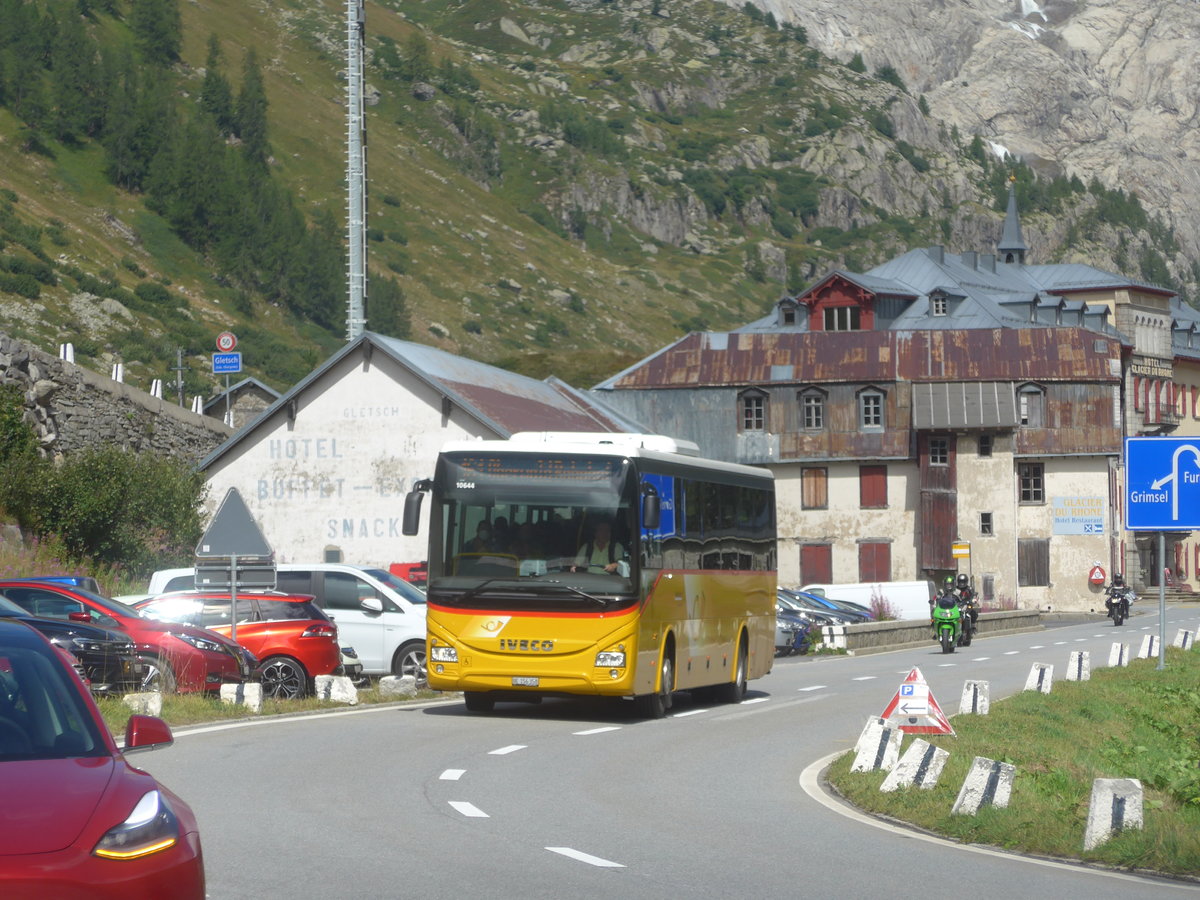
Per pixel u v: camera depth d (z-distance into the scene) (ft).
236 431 214.69
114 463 151.84
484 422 194.70
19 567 126.11
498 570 78.23
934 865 41.01
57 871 24.06
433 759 61.82
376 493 198.49
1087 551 302.25
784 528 311.27
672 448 87.20
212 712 77.10
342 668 96.12
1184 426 434.71
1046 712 86.74
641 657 78.38
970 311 395.34
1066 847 43.29
